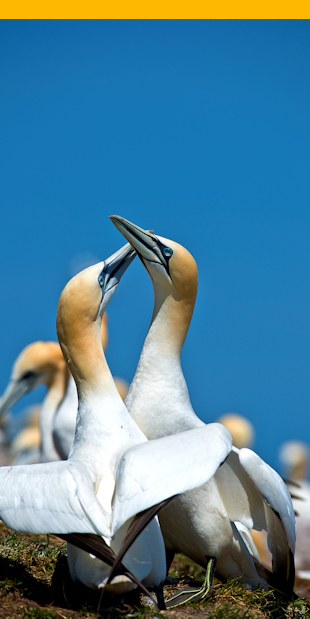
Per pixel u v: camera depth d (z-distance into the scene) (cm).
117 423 1284
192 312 1488
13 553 1458
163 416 1430
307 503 2659
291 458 4112
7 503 1088
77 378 1327
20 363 2688
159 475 1074
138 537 1148
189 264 1460
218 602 1352
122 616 1160
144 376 1456
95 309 1334
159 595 1231
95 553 1042
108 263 1399
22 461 3170
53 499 1068
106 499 1135
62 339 1338
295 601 1390
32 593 1288
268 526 1378
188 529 1397
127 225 1455
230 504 1403
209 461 1098
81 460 1191
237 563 1451
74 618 1171
